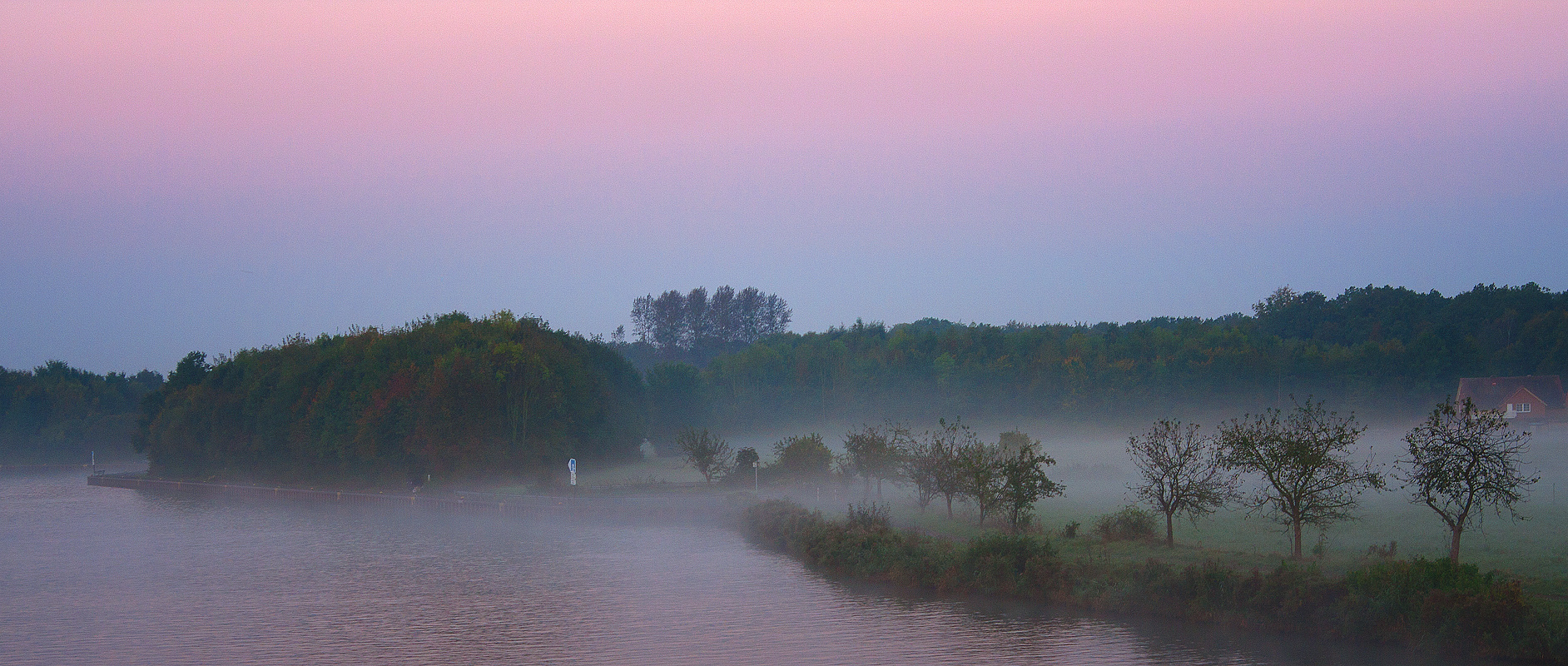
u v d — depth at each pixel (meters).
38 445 177.00
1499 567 27.91
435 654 29.55
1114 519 39.66
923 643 28.52
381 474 95.44
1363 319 160.50
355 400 101.06
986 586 34.38
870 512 47.06
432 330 114.25
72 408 187.12
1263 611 27.67
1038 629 29.39
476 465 89.25
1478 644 23.52
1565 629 22.39
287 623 34.44
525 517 67.06
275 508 82.19
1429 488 28.75
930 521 46.22
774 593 36.72
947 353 149.88
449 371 92.19
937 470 47.66
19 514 79.06
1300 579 27.72
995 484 44.41
